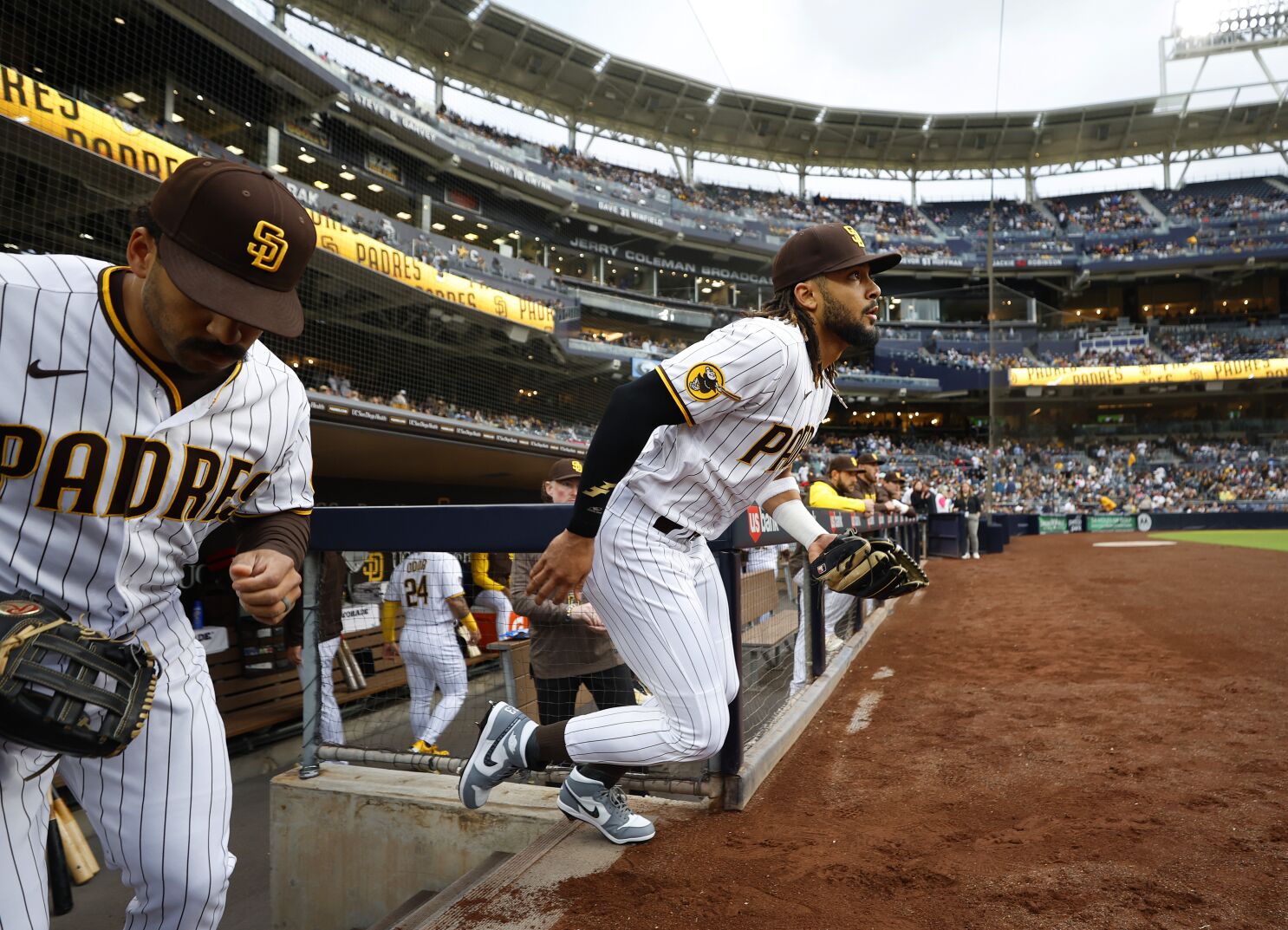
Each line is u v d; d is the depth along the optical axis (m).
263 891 3.36
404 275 15.75
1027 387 30.83
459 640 3.81
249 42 16.16
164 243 1.04
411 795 2.37
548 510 2.25
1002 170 42.91
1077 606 6.32
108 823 1.27
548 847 1.92
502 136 30.34
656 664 1.74
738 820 2.05
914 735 2.84
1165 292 40.06
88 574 1.19
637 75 33.97
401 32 29.31
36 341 1.08
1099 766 2.35
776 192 42.00
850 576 1.72
